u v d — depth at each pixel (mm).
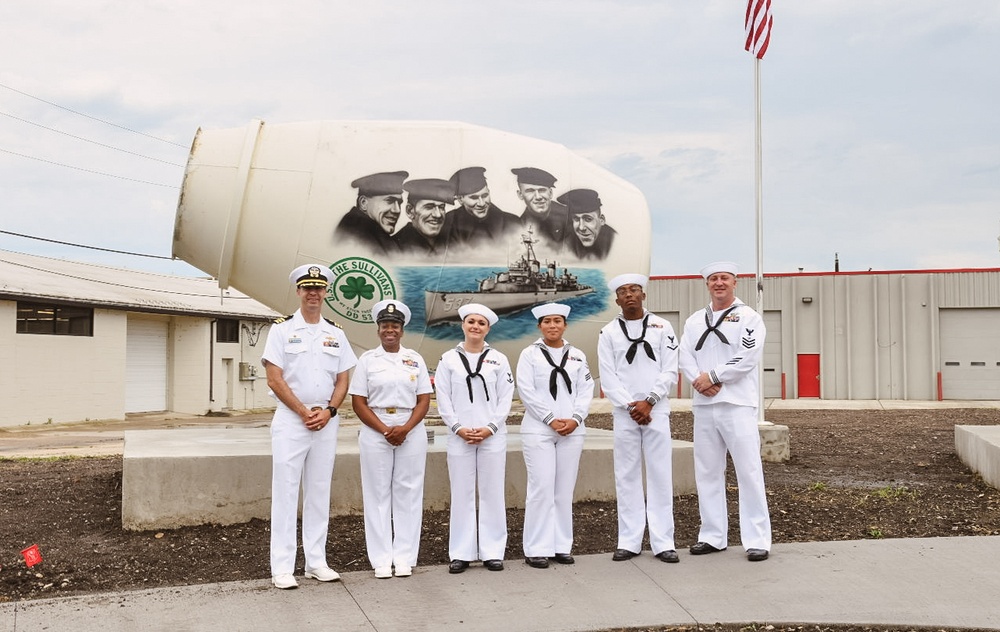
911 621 5039
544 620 5133
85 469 10945
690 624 5059
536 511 6367
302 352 5973
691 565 6305
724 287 6727
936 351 30125
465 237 8266
